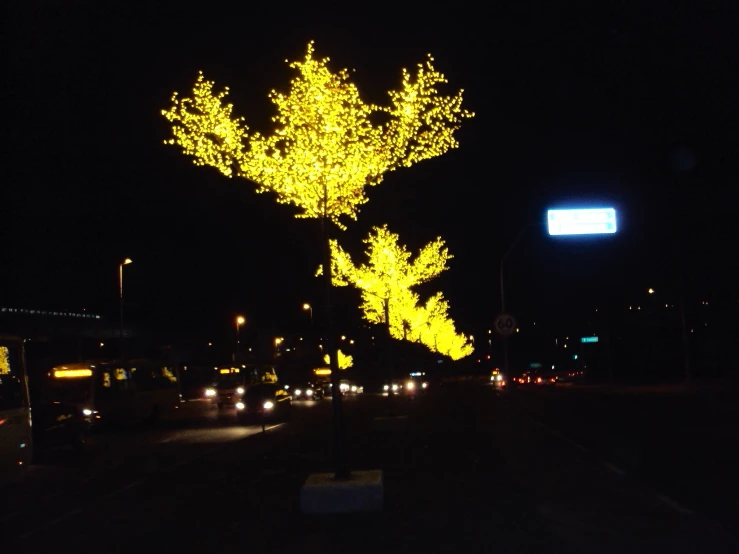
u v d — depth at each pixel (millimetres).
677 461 17062
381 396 60188
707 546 9430
